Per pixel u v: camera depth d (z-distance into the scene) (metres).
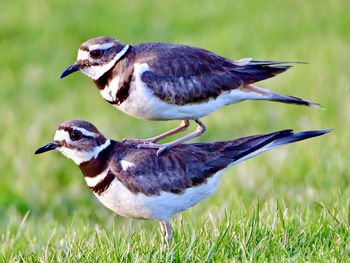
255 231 10.20
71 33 27.45
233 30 26.05
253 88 10.99
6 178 17.83
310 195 13.66
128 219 14.78
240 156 10.48
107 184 10.16
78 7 29.58
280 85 21.00
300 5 27.88
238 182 15.42
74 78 24.91
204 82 10.66
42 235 12.52
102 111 21.64
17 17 28.89
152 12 28.95
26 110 22.38
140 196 10.09
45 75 25.02
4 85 24.38
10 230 12.87
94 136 10.21
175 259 9.62
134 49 10.61
